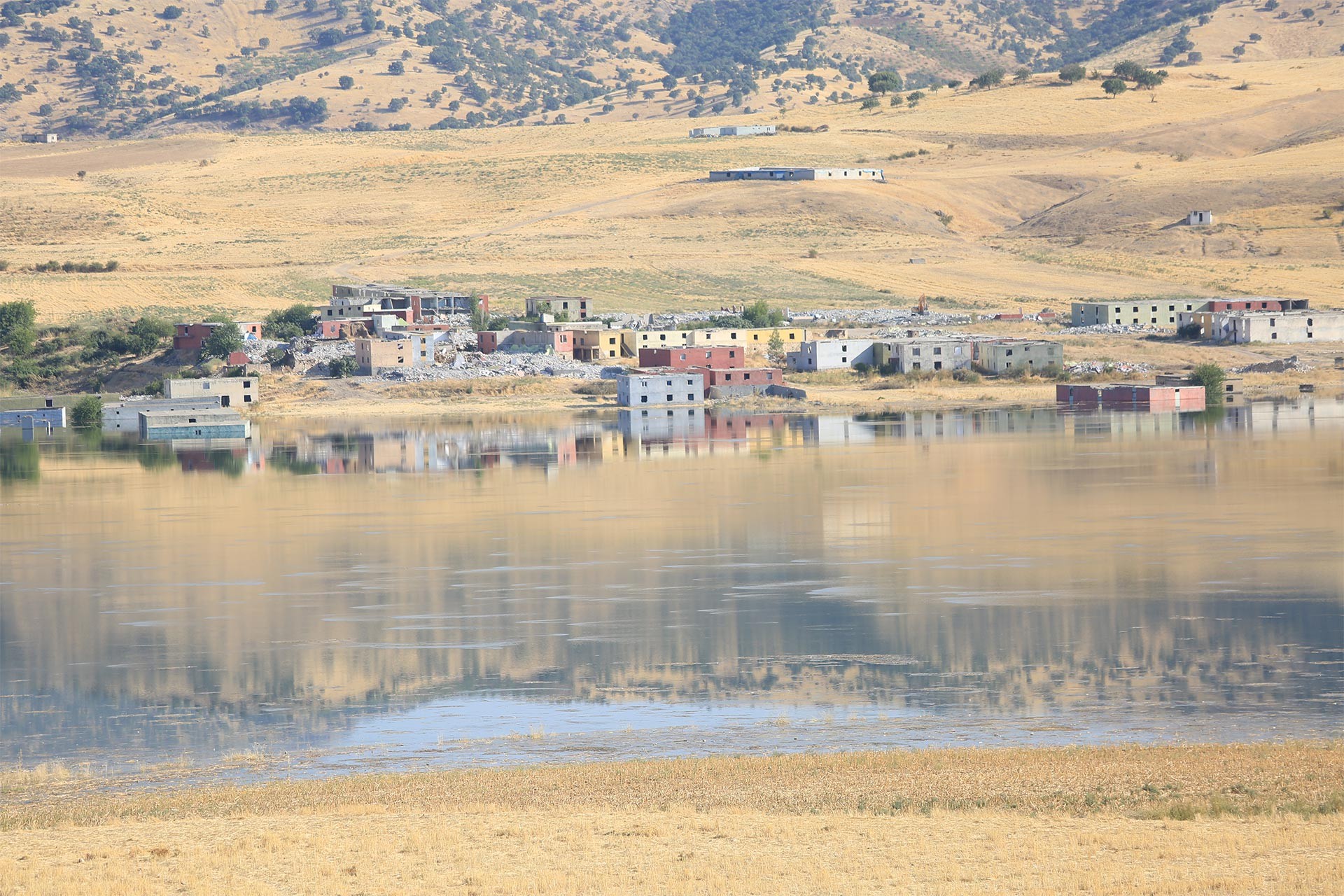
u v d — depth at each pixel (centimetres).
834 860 7081
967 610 15338
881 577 16900
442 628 15062
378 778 9975
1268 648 13700
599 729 11669
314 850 7481
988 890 6562
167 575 17600
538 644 14388
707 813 8250
